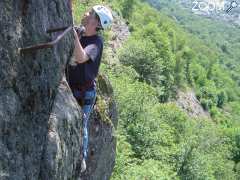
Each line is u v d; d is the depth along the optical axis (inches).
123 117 1360.7
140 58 2417.6
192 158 1523.1
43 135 250.2
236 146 2955.2
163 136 1470.2
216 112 3804.1
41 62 247.1
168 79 2994.6
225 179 1947.6
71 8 297.9
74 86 299.6
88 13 281.1
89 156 362.0
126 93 1385.3
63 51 279.7
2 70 212.7
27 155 231.5
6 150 213.3
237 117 4362.7
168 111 1930.4
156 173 984.3
